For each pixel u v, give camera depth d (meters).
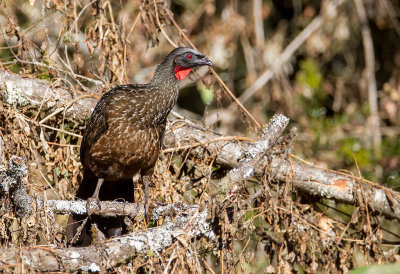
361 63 19.83
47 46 11.45
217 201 8.47
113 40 11.53
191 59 9.88
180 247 7.98
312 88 17.73
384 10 19.20
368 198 10.76
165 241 8.00
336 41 19.30
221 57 17.58
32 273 6.88
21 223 8.31
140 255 7.86
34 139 9.88
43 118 10.49
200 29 18.67
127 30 13.81
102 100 9.63
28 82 10.22
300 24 19.30
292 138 10.20
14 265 6.75
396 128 17.39
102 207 8.84
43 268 7.06
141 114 9.42
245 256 9.28
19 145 9.59
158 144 9.76
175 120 10.97
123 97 9.40
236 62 19.52
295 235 9.96
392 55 19.92
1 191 8.22
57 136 10.67
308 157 15.63
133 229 9.64
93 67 12.98
